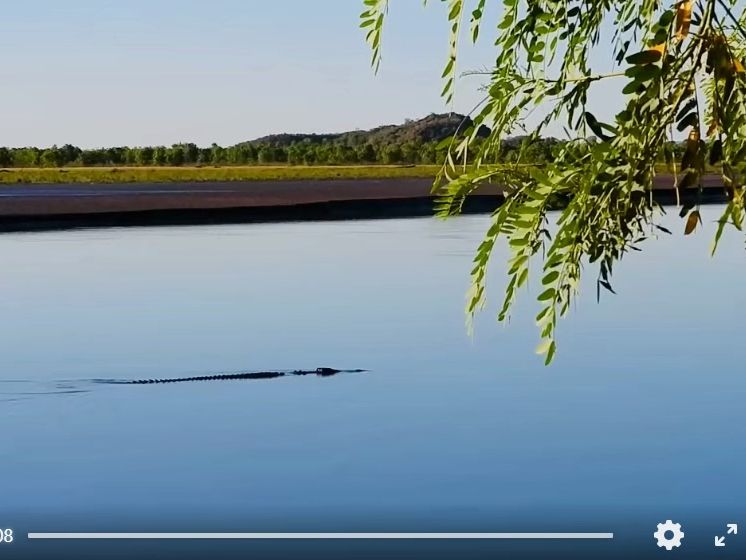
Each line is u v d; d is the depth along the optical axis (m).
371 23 2.73
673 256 33.34
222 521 9.52
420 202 56.34
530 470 11.10
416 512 9.71
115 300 25.20
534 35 3.01
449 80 2.74
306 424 13.27
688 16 2.63
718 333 19.77
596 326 20.69
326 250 35.69
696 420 13.14
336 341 19.30
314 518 9.53
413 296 25.17
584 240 2.73
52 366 17.25
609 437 12.22
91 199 61.38
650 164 2.64
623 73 2.68
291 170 108.25
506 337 19.38
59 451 12.18
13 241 40.50
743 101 2.65
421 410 13.87
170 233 43.69
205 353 18.34
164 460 11.69
